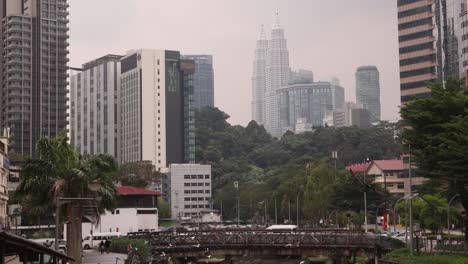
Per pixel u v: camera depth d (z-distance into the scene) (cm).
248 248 11412
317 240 11175
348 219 16388
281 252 11325
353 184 16025
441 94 9150
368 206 15988
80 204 7156
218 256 13912
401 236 12306
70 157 7219
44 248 3192
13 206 11731
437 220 12156
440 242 9875
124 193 15075
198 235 11406
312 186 17925
